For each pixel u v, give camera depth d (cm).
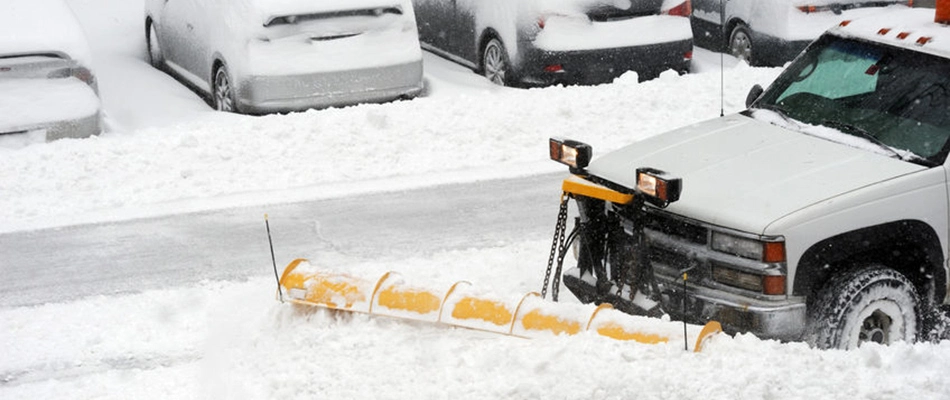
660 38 2681
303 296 1301
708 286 1210
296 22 2372
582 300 1360
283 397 1136
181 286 1576
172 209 1916
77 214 1900
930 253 1250
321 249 1719
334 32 2403
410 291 1260
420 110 2344
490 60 2764
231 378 1219
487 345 1180
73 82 2238
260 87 2358
